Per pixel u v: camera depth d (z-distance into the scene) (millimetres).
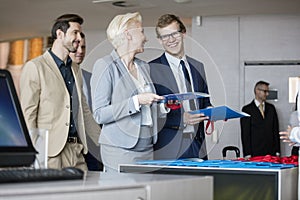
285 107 8375
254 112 8133
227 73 8578
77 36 3469
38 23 9445
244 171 3057
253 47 8516
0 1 7836
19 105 1797
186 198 1769
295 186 3287
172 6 7859
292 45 8406
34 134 1961
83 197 1428
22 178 1477
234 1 7512
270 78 8461
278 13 8367
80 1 7676
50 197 1363
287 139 3322
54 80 3328
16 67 11242
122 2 7656
